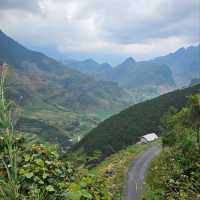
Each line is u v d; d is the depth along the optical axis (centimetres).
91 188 695
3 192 384
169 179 2670
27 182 601
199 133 3434
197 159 2900
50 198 566
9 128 398
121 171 4522
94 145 12738
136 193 3086
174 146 4084
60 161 750
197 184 2362
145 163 5138
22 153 682
